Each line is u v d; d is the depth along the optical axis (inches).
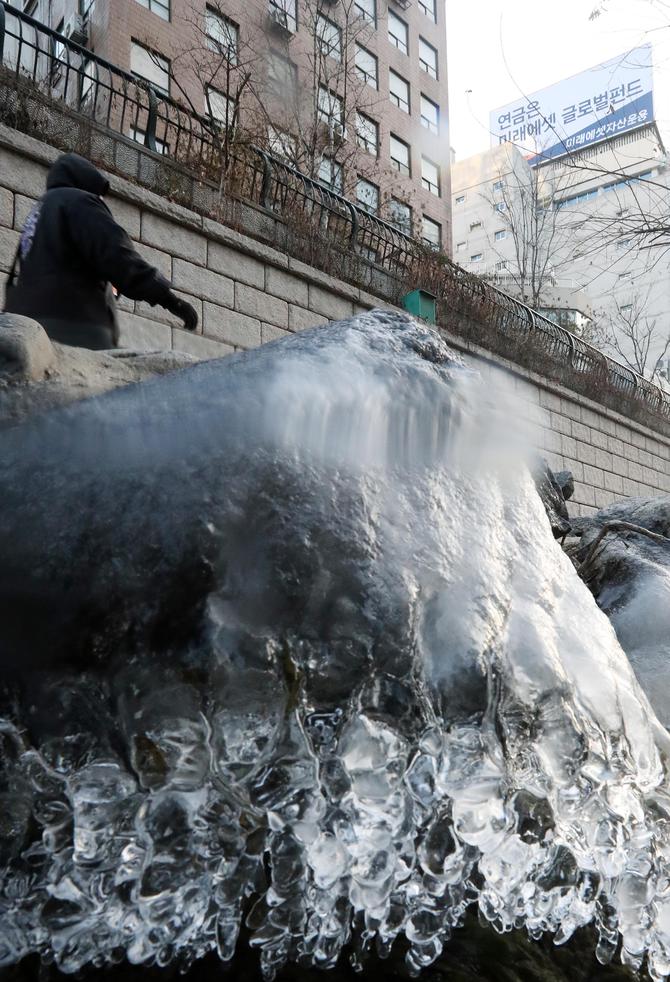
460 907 57.5
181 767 50.4
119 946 50.5
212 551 52.2
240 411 59.4
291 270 398.6
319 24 782.5
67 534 51.2
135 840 50.4
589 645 66.2
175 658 50.6
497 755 55.4
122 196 327.3
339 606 54.7
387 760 53.3
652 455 727.7
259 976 51.3
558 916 60.0
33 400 66.0
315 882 53.1
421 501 64.5
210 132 414.0
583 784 59.4
